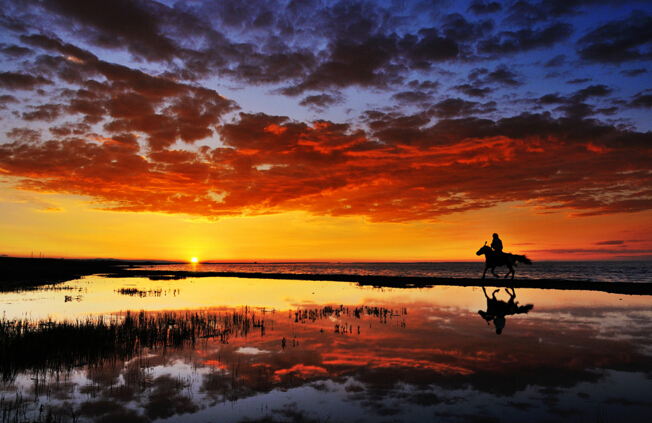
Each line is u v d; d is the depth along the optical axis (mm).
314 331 14219
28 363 10430
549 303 21203
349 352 11367
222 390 8500
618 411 7305
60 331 13445
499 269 93688
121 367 10133
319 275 51938
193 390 8500
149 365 10281
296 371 9711
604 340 12531
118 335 13273
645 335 13227
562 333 13594
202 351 11594
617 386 8555
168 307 20828
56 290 30656
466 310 18906
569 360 10438
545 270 90312
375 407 7570
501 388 8500
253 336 13508
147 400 7969
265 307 20688
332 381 9000
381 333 13828
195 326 15094
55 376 9469
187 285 36531
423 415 7207
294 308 20234
